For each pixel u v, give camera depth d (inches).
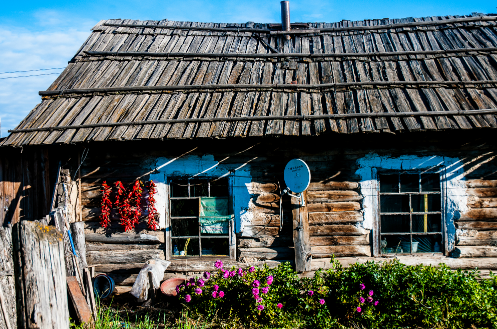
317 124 225.8
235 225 244.5
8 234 134.8
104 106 253.6
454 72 263.4
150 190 244.4
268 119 231.8
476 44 285.7
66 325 125.2
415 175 241.6
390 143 237.9
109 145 246.4
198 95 260.5
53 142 225.8
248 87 262.5
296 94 257.6
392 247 242.5
